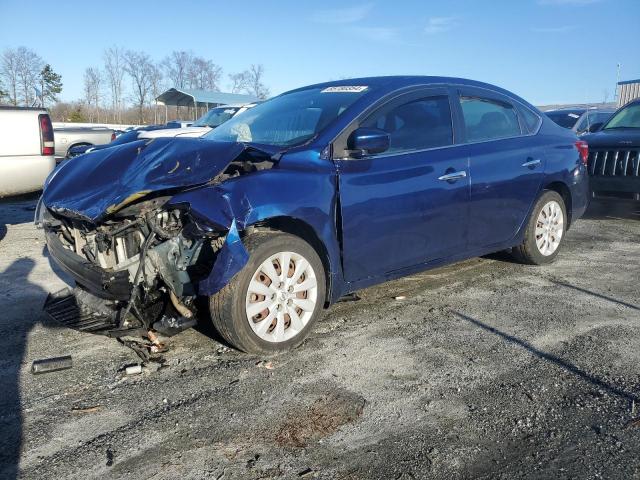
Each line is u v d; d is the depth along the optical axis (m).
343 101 4.56
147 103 47.28
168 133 10.78
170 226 3.77
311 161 4.01
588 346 4.01
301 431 2.99
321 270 4.03
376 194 4.23
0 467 2.70
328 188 3.98
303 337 4.00
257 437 2.94
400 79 4.82
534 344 4.05
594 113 11.47
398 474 2.64
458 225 4.89
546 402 3.26
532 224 5.71
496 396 3.33
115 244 3.87
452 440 2.90
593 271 5.87
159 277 3.78
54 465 2.71
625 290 5.25
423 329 4.33
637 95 19.78
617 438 2.90
